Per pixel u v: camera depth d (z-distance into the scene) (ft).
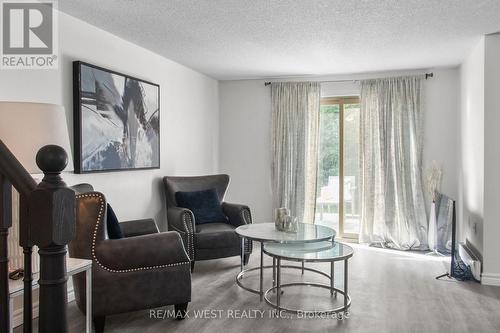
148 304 8.78
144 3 9.67
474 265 12.21
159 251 8.82
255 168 19.30
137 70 13.32
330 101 18.42
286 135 18.33
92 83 11.02
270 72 17.57
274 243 11.15
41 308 2.94
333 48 13.61
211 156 19.06
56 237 2.86
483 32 11.80
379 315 9.57
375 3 9.66
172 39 12.62
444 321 9.24
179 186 14.99
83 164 10.69
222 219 14.71
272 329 8.74
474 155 13.39
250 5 9.81
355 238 18.17
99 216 8.33
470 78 14.10
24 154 6.19
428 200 16.67
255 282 12.00
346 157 18.28
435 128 16.76
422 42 12.86
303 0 9.50
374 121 17.19
